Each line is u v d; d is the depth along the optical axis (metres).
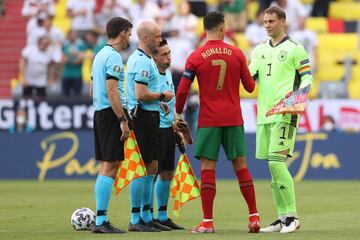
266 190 65.12
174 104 41.84
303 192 64.12
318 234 37.28
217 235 36.56
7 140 79.19
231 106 37.75
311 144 76.56
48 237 36.62
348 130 77.69
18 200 57.94
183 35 83.94
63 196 61.09
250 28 88.56
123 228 40.84
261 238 35.38
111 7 88.56
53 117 79.81
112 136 37.72
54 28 87.12
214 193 37.81
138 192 39.12
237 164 38.12
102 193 37.81
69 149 78.44
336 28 95.25
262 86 39.62
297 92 38.34
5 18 96.75
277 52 39.25
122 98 38.22
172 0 87.44
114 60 37.56
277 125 38.81
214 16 37.91
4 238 36.50
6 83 93.31
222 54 37.72
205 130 37.62
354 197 59.41
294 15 86.94
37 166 78.81
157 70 40.19
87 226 39.69
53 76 87.06
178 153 74.25
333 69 88.56
